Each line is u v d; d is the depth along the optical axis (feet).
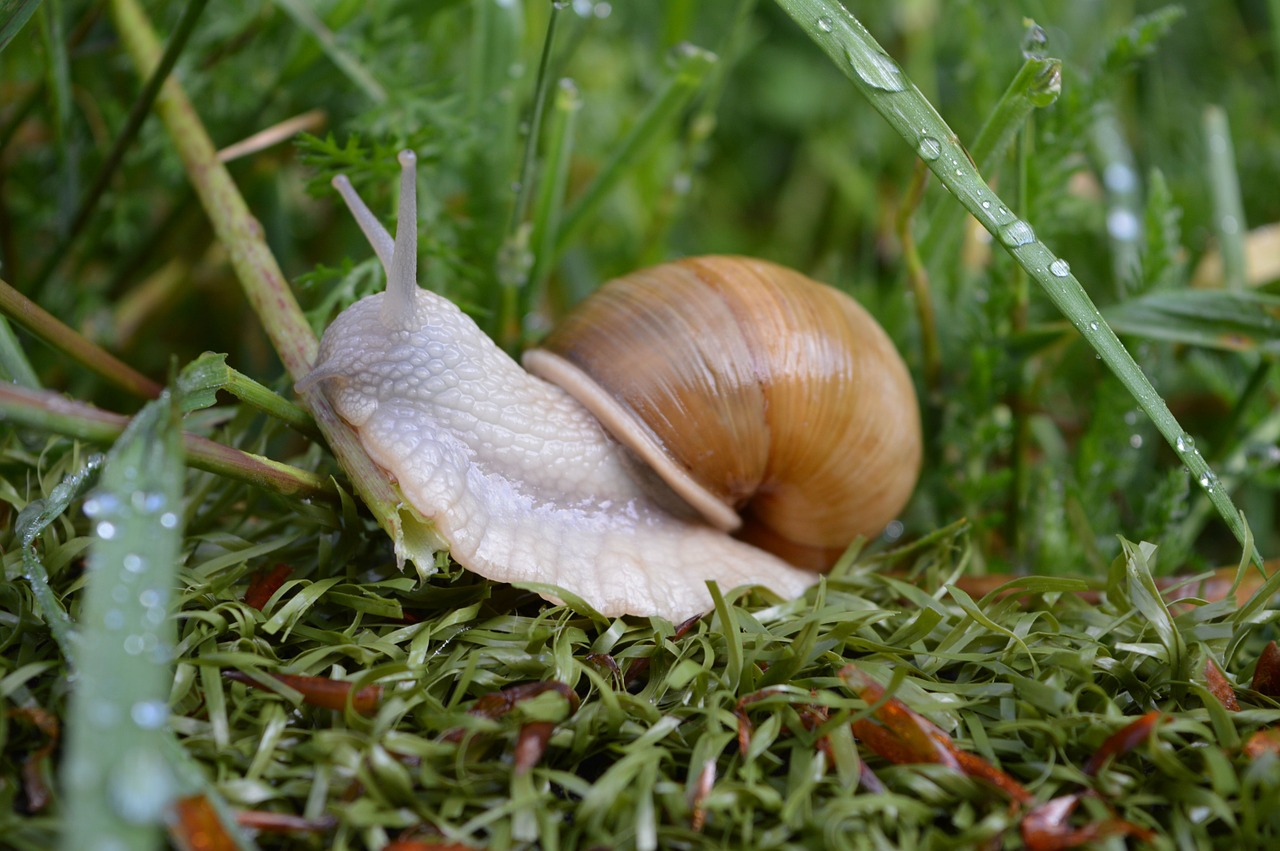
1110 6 0.87
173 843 0.54
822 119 0.97
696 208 0.94
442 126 0.72
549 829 0.55
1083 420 0.74
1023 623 0.61
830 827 0.55
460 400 0.64
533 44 0.78
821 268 0.91
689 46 0.72
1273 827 0.56
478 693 0.59
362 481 0.61
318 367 0.63
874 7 0.92
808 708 0.58
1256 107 0.90
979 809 0.56
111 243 0.79
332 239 0.79
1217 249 0.81
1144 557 0.61
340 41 0.73
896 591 0.64
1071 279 0.62
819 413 0.67
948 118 0.85
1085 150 0.82
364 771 0.55
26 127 0.78
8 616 0.58
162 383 0.78
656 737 0.57
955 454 0.74
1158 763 0.56
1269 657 0.60
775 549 0.71
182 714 0.57
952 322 0.77
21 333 0.71
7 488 0.62
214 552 0.62
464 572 0.63
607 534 0.66
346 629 0.60
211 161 0.68
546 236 0.73
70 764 0.51
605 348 0.67
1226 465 0.72
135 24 0.71
